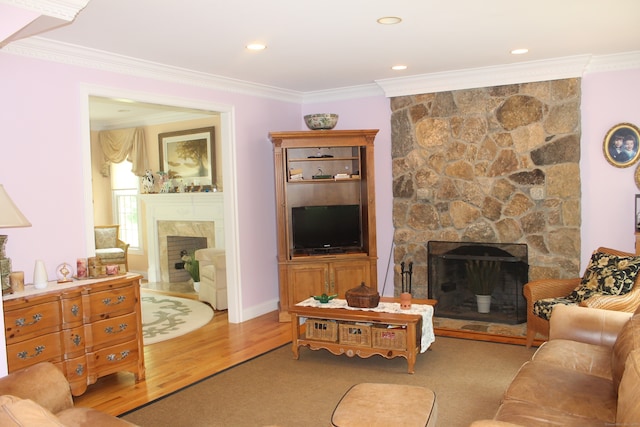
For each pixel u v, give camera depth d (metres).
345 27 3.51
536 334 4.64
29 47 3.47
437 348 4.33
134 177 8.46
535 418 2.10
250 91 5.47
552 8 3.24
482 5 3.15
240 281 5.39
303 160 5.56
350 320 3.90
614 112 4.71
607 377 2.51
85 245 3.83
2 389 2.11
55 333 3.24
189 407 3.29
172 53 4.06
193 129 7.57
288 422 3.04
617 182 4.74
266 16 3.23
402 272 5.68
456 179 5.36
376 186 5.93
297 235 5.52
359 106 5.96
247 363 4.09
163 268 8.04
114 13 3.08
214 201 7.22
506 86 5.05
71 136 3.76
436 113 5.41
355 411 2.23
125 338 3.66
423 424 2.12
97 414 2.21
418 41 3.93
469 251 5.34
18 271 3.38
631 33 3.86
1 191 2.87
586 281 3.99
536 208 5.00
